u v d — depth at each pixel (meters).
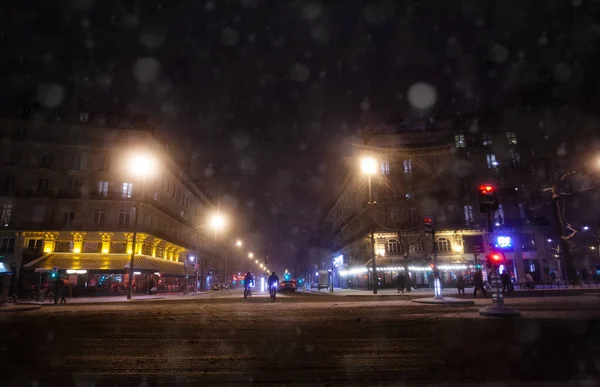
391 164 45.34
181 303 23.05
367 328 9.82
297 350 7.07
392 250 44.03
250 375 5.40
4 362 6.25
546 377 5.12
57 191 41.91
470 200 43.72
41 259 39.72
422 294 30.38
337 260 72.75
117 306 20.61
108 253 41.50
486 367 5.70
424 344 7.50
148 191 44.72
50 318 13.45
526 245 43.91
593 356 6.29
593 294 25.98
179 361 6.26
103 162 43.59
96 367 5.90
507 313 11.84
